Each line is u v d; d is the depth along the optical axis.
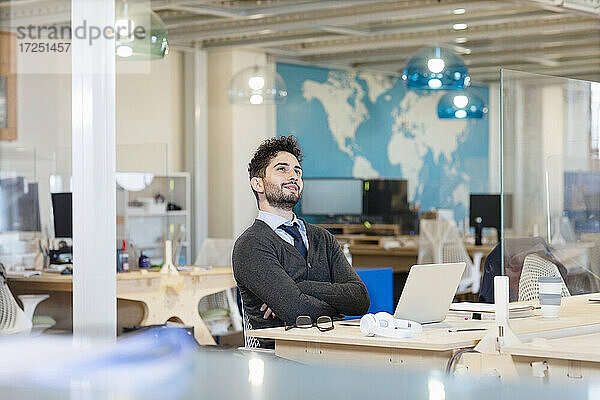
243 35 11.41
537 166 4.10
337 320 4.20
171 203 11.10
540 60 13.97
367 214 13.74
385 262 12.48
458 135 15.72
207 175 12.26
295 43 11.75
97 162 4.45
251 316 4.24
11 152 8.53
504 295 3.34
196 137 12.09
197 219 12.09
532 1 6.95
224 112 12.17
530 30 10.94
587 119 4.39
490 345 3.32
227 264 9.19
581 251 4.33
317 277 4.30
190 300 7.73
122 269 7.80
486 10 10.27
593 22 10.53
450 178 15.53
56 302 7.37
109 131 4.46
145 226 10.70
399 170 14.69
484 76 15.53
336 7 8.98
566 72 14.92
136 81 11.48
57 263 7.98
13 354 1.42
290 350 3.69
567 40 11.77
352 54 13.20
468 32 11.39
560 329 3.75
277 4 9.27
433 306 3.90
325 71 13.59
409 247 12.22
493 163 16.19
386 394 1.25
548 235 4.14
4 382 1.32
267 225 4.27
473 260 11.41
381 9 9.60
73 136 4.50
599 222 4.43
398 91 14.73
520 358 3.25
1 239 8.16
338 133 13.75
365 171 14.14
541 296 3.95
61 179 8.72
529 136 4.06
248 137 12.30
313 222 13.37
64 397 1.26
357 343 3.46
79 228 4.46
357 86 14.08
